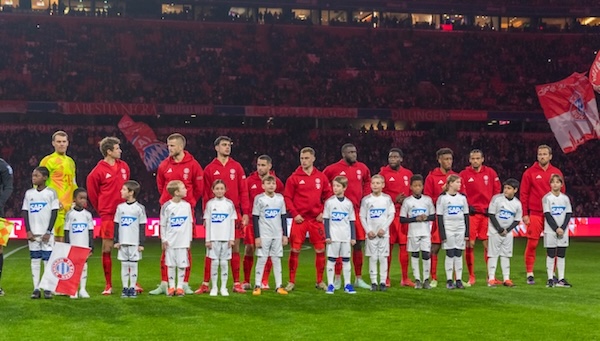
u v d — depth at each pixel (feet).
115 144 36.76
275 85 135.03
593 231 93.56
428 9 148.25
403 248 40.14
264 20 146.41
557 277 44.57
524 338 25.04
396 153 41.16
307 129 130.72
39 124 122.52
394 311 30.66
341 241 36.78
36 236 35.06
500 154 130.31
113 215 36.55
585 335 25.54
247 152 125.18
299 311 30.60
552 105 78.28
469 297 35.09
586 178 124.57
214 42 141.49
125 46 137.39
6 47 132.26
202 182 37.81
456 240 38.78
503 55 144.66
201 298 34.58
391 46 145.59
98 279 43.47
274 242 36.99
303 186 38.47
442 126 135.33
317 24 153.58
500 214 40.34
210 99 128.47
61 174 37.45
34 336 25.23
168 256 35.40
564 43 146.10
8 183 36.01
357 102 133.18
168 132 124.47
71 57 133.90
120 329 26.50
